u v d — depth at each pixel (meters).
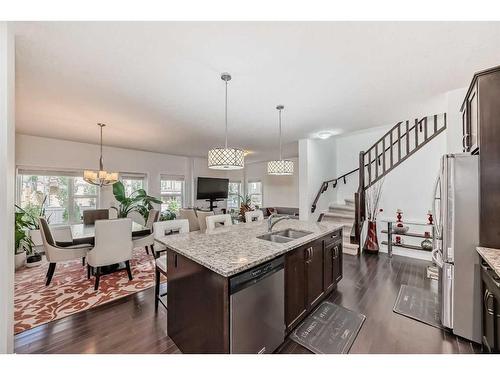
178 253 1.83
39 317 2.26
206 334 1.52
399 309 2.38
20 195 4.50
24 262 3.79
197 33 1.57
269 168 3.18
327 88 2.46
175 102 2.81
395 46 1.72
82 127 3.92
